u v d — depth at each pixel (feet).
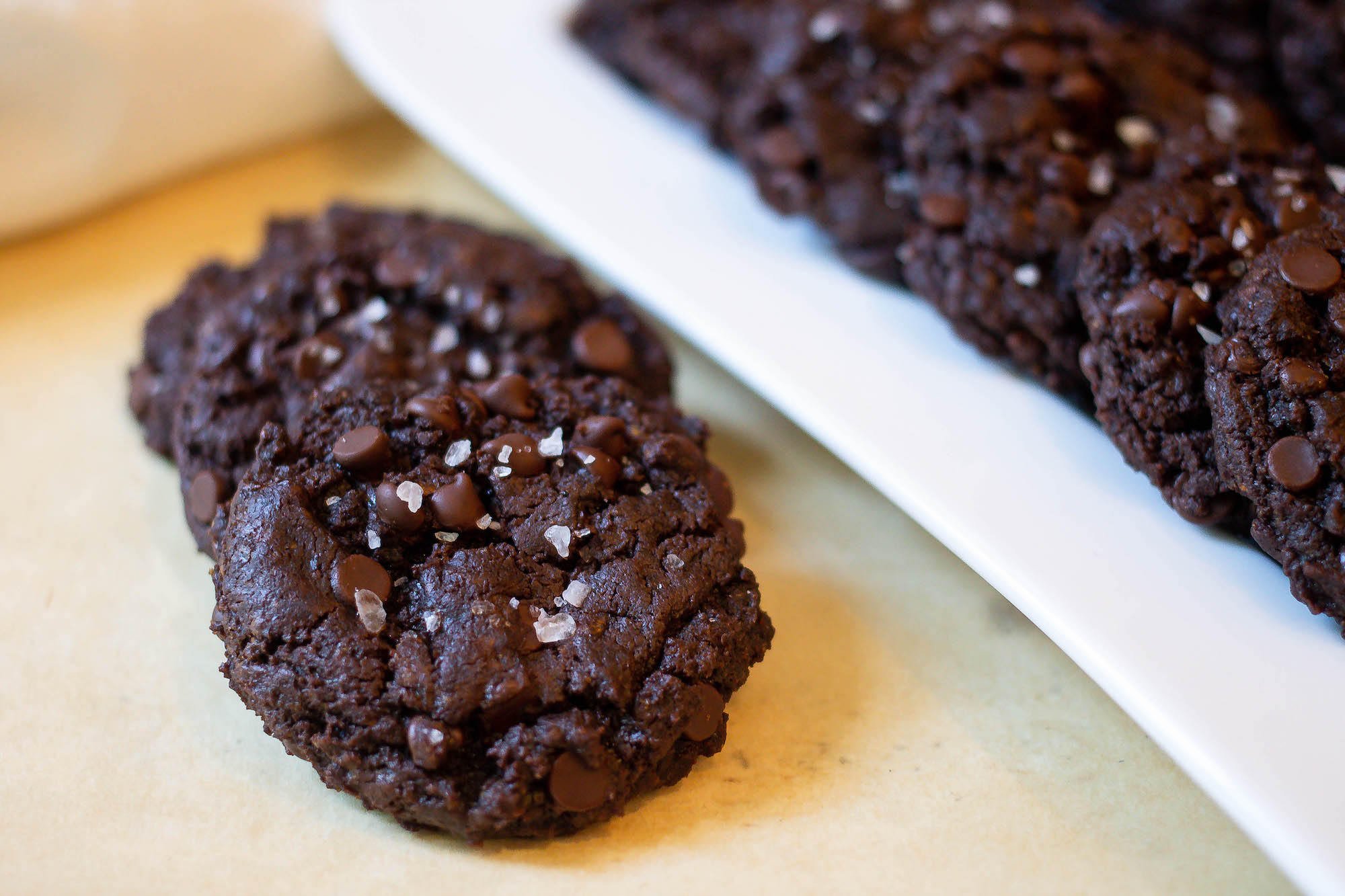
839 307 1.07
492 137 1.18
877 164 1.09
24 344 1.13
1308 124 1.10
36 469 1.05
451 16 1.27
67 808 0.89
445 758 0.85
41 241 1.21
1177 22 1.16
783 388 1.01
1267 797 0.83
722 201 1.15
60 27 1.12
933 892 0.87
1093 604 0.90
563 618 0.88
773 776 0.91
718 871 0.87
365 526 0.90
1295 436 0.89
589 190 1.14
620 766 0.87
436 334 1.02
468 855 0.87
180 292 1.09
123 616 0.97
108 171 1.20
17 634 0.96
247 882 0.86
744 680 0.91
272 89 1.26
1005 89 1.06
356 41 1.24
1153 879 0.88
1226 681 0.87
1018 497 0.95
